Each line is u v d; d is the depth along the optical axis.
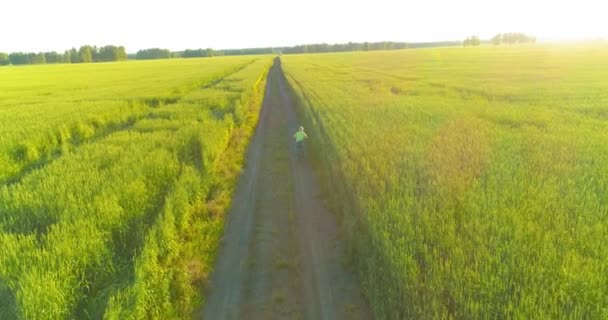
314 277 7.95
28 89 48.88
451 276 5.36
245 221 10.64
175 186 11.04
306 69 72.25
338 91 33.44
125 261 7.86
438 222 7.16
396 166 10.80
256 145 19.56
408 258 5.82
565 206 7.46
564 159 10.97
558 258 5.64
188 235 9.48
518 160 10.88
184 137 16.34
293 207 11.51
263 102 36.25
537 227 6.57
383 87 40.12
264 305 7.18
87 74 79.75
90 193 9.70
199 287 7.63
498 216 7.09
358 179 9.66
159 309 6.62
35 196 9.64
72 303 6.32
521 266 5.38
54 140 19.30
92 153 13.93
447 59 90.19
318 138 16.06
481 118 18.98
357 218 8.55
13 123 21.64
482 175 9.73
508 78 43.75
